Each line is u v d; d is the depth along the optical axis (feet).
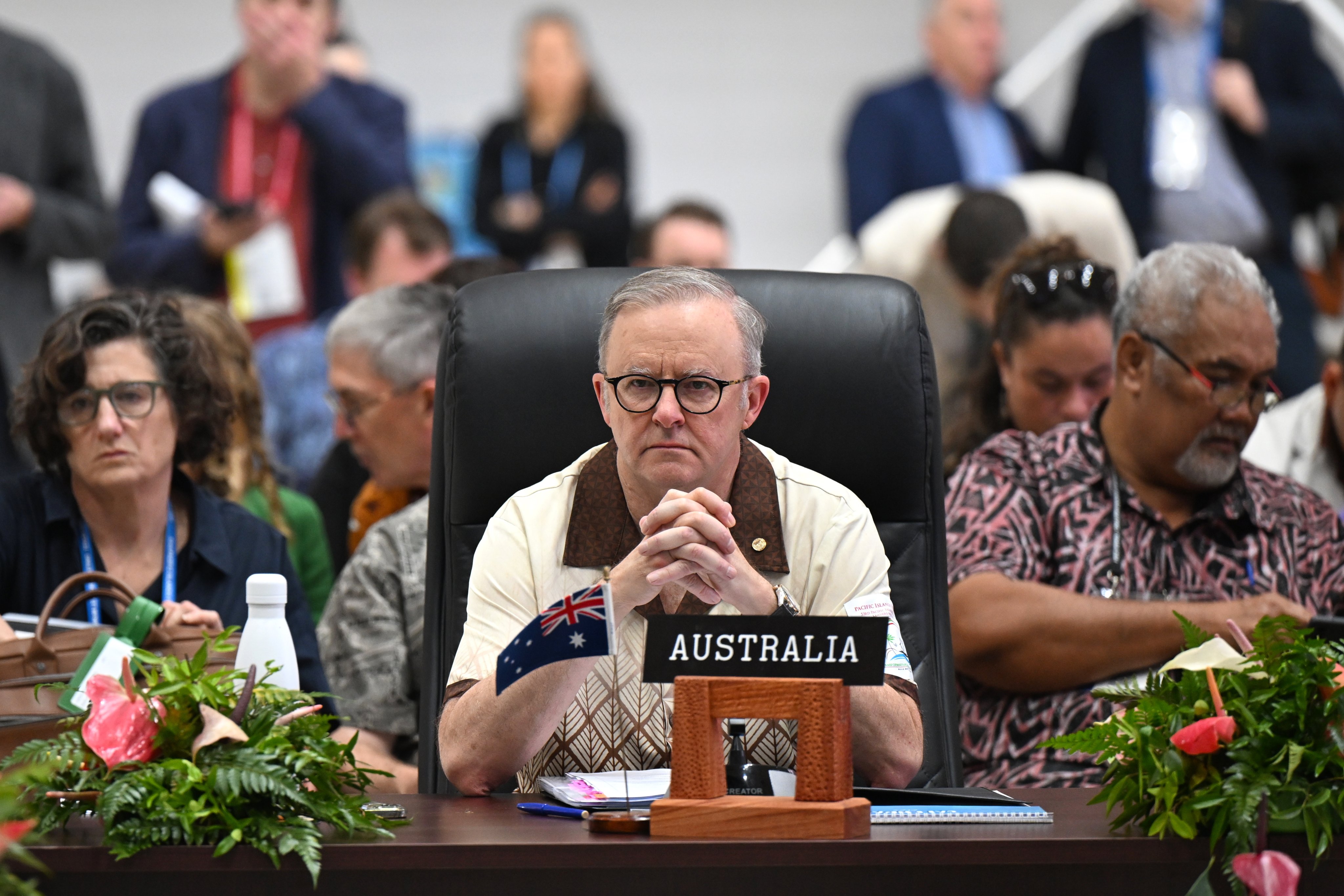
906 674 15.53
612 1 54.03
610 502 16.20
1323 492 25.18
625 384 15.20
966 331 30.14
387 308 24.06
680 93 54.13
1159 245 41.93
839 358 17.38
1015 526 20.31
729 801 12.62
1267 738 12.87
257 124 39.32
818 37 54.29
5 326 32.19
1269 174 41.75
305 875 12.25
